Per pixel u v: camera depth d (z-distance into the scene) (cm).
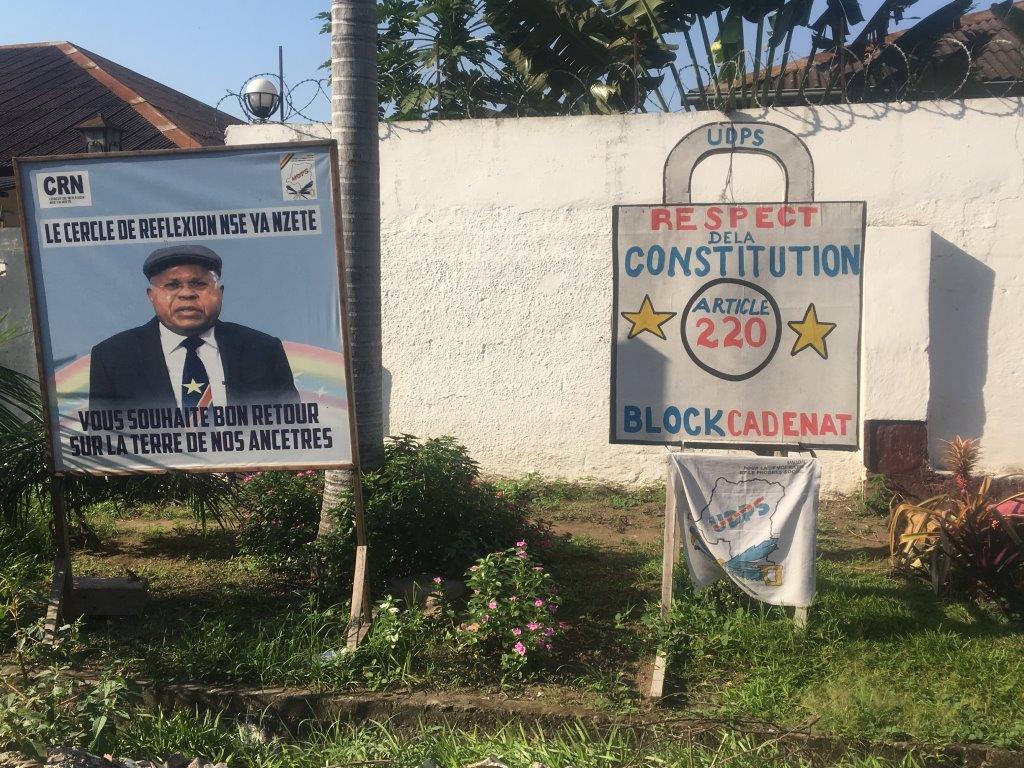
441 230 873
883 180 805
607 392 854
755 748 409
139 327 520
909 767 397
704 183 824
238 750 421
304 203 506
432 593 540
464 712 441
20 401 701
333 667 469
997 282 797
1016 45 1109
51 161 512
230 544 704
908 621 530
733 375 523
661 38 1012
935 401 812
